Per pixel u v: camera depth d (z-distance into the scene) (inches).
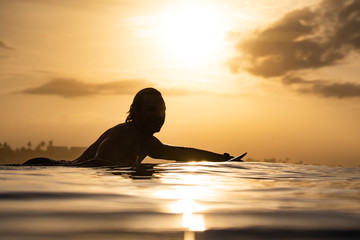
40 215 63.0
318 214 68.2
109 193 91.5
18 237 48.4
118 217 62.6
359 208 75.2
